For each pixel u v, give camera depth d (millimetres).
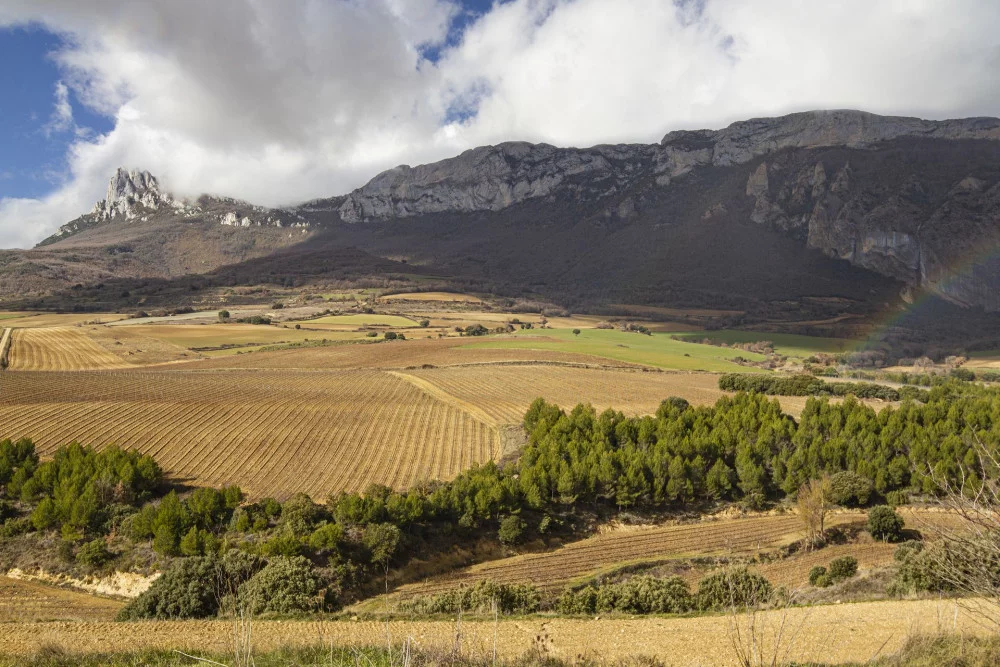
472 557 52531
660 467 65312
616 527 60781
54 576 45438
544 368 127250
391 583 46469
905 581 29156
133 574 45406
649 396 105875
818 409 84125
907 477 65500
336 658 16109
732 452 72625
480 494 55344
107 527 49969
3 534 49188
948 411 77375
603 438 73500
